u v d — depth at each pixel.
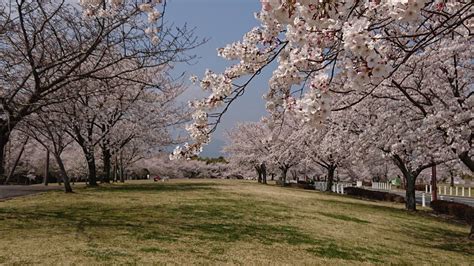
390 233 11.30
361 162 18.91
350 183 50.56
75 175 36.47
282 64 3.35
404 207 20.25
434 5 3.54
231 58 4.36
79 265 5.84
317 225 11.46
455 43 10.04
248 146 39.50
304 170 43.03
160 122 23.31
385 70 2.56
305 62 3.24
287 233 9.73
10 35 8.92
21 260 6.01
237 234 9.10
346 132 15.68
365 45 2.52
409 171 17.83
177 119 24.05
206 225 10.04
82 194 17.59
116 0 7.65
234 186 27.84
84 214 11.19
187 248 7.35
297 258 7.31
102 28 8.62
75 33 9.35
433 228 13.12
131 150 29.08
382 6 2.83
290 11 2.58
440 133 11.32
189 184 29.09
